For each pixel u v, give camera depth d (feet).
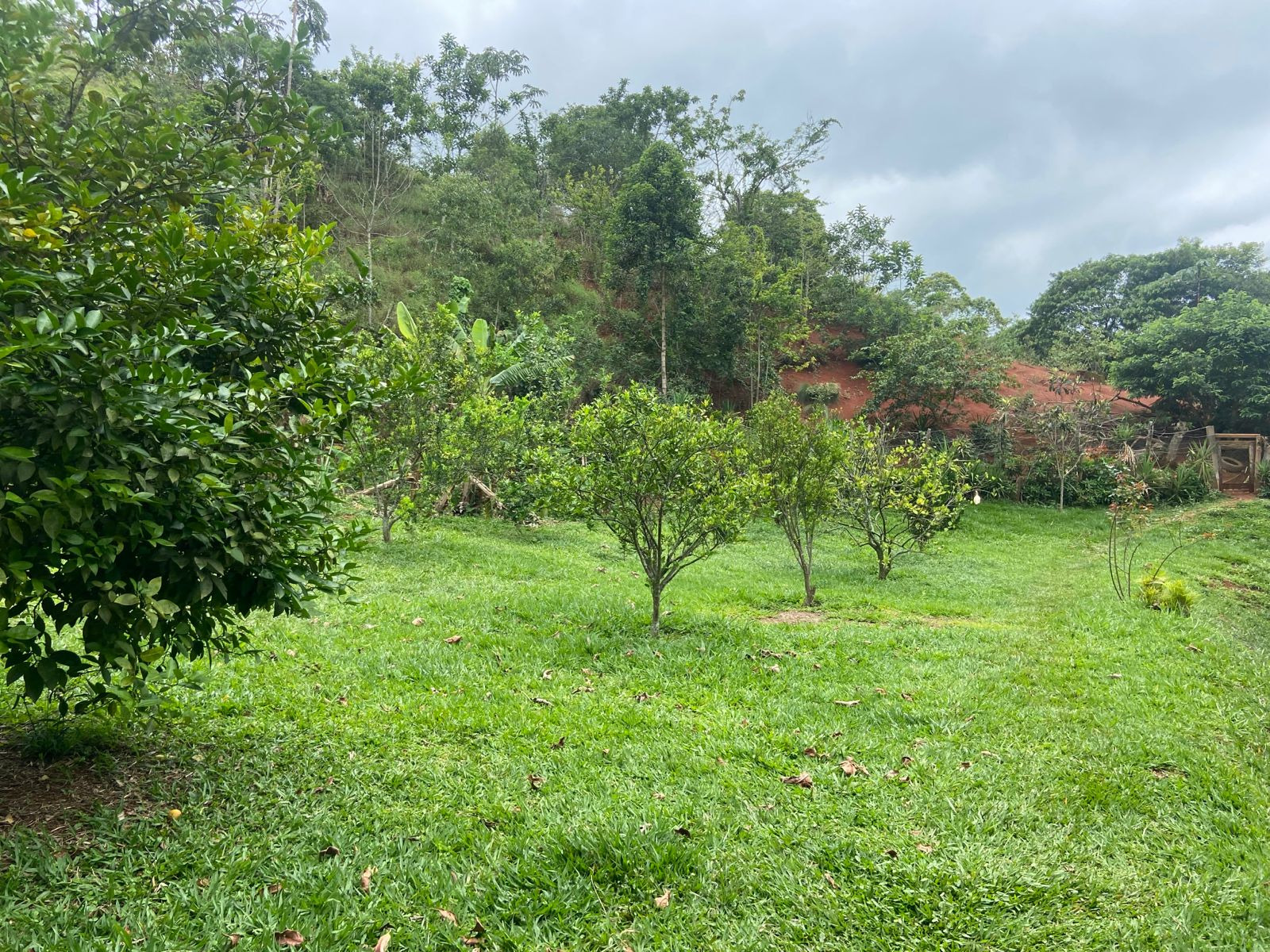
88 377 8.08
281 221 13.25
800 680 19.93
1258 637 28.14
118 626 9.14
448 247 84.84
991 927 9.46
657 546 24.38
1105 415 81.51
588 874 10.19
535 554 39.47
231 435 9.89
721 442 25.30
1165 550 50.90
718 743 15.01
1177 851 11.40
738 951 8.84
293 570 10.83
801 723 16.53
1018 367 113.19
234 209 11.89
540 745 14.51
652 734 15.42
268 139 11.72
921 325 92.12
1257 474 72.23
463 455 39.68
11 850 9.30
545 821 11.50
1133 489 35.88
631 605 27.68
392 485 38.22
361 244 83.97
